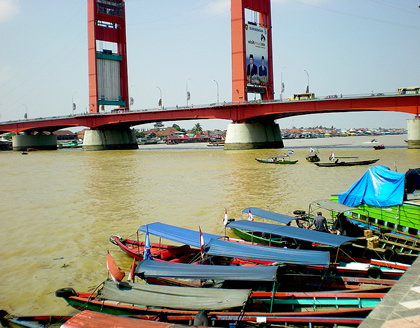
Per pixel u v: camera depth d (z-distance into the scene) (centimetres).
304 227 1950
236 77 8825
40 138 13625
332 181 3688
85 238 2030
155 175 4584
